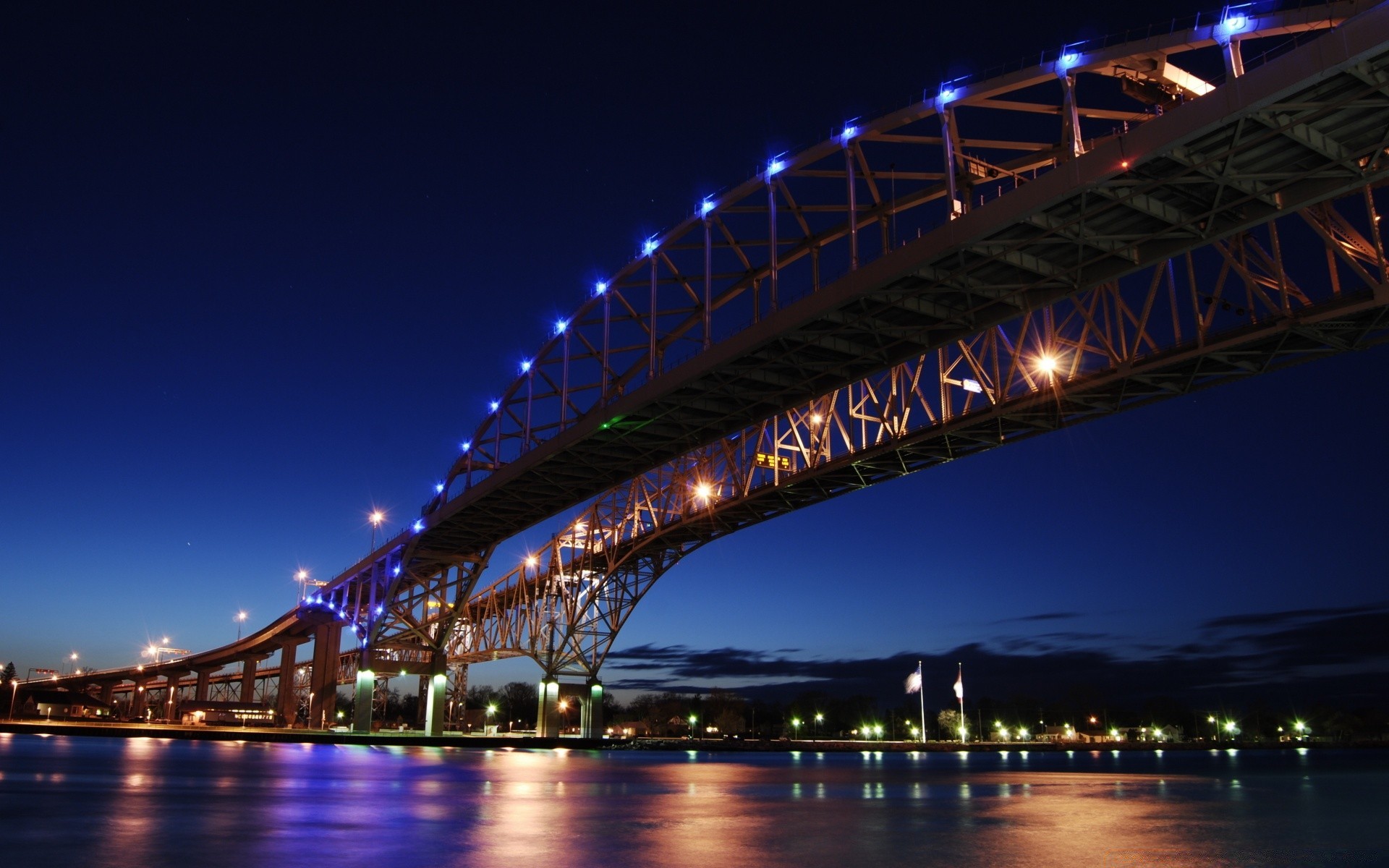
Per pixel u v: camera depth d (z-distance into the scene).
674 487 91.44
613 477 77.06
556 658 106.12
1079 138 39.06
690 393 60.09
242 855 16.88
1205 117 34.22
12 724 98.75
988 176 47.88
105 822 21.20
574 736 112.75
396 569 101.38
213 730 102.88
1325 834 23.25
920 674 138.12
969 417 61.97
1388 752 163.62
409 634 104.56
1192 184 38.59
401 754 72.94
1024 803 32.28
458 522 91.31
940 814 27.23
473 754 78.50
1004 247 42.81
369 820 23.00
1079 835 22.30
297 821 22.41
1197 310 50.62
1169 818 27.19
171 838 18.86
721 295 65.12
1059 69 40.06
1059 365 57.38
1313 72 31.62
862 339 53.38
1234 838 22.20
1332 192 37.19
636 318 67.38
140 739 91.38
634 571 104.44
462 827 21.98
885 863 17.47
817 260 57.38
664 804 29.56
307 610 131.25
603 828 22.27
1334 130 34.94
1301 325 45.34
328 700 133.50
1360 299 43.19
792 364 55.38
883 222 53.75
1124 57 37.94
